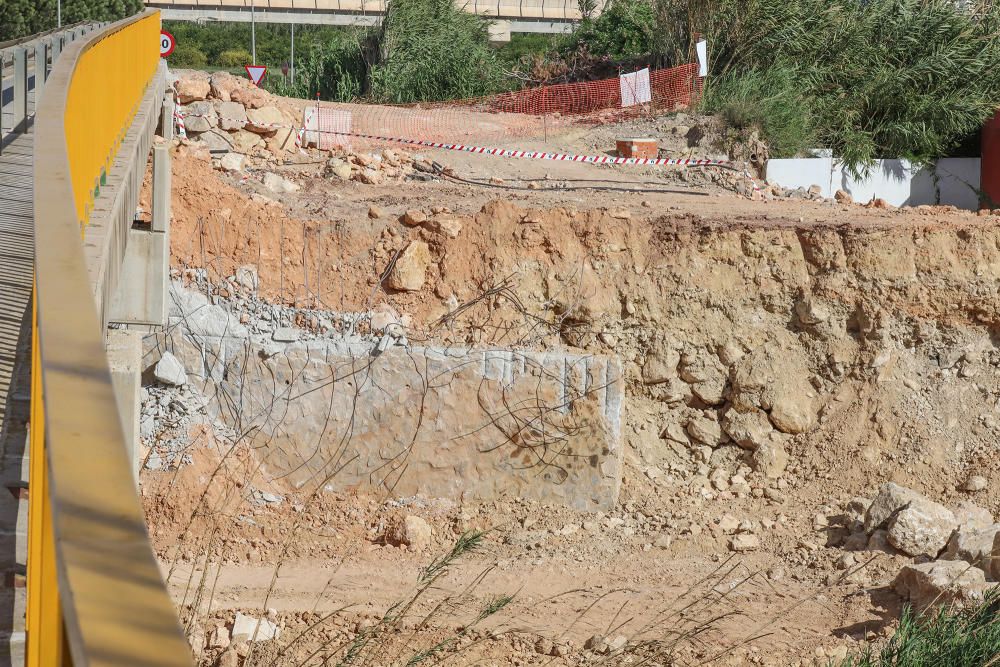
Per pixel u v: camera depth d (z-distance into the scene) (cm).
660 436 1458
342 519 1295
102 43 782
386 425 1343
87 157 657
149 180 1395
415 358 1349
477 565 1208
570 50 3039
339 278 1432
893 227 1489
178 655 97
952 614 863
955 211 1702
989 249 1484
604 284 1482
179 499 1256
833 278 1484
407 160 1895
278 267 1420
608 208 1534
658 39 2645
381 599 1079
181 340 1351
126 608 101
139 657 95
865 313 1478
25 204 756
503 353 1348
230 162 1661
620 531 1293
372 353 1355
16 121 1156
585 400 1336
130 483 119
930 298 1479
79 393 139
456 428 1343
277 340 1369
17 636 271
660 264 1494
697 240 1498
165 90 1691
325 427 1343
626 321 1478
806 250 1496
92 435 127
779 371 1462
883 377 1457
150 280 1169
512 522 1312
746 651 938
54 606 160
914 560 1159
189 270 1387
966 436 1419
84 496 114
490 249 1468
